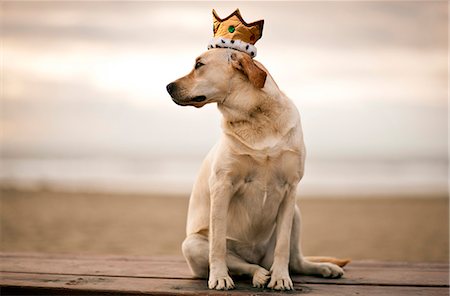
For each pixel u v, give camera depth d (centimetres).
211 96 380
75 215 1179
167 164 2675
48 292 387
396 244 905
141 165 2617
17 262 479
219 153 386
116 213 1217
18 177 2058
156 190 1722
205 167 414
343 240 938
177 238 925
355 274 440
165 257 506
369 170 2416
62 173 2247
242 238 405
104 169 2430
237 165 380
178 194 1616
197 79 381
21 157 2744
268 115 376
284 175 384
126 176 2203
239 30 393
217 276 379
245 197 391
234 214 400
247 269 395
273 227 412
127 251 811
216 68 379
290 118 381
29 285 392
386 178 2172
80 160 2733
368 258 792
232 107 380
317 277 425
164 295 371
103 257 505
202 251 400
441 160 2727
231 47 388
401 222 1148
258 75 366
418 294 378
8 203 1351
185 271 444
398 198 1566
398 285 404
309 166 2534
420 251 848
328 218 1200
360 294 375
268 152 375
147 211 1256
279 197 390
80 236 933
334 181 2081
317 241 930
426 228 1070
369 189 1817
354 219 1187
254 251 414
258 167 381
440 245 898
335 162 2661
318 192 1723
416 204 1438
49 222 1077
